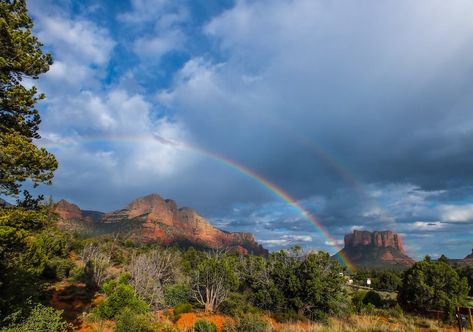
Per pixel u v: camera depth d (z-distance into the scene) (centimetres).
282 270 2830
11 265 1338
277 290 2727
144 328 1230
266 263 3091
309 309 2550
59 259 4094
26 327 1178
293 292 2673
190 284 3172
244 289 3247
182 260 5191
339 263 2833
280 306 2680
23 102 1293
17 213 1253
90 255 4909
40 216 1336
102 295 3231
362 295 3488
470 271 4719
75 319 2128
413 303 2850
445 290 2820
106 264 3956
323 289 2573
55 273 3956
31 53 1371
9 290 1255
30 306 1287
